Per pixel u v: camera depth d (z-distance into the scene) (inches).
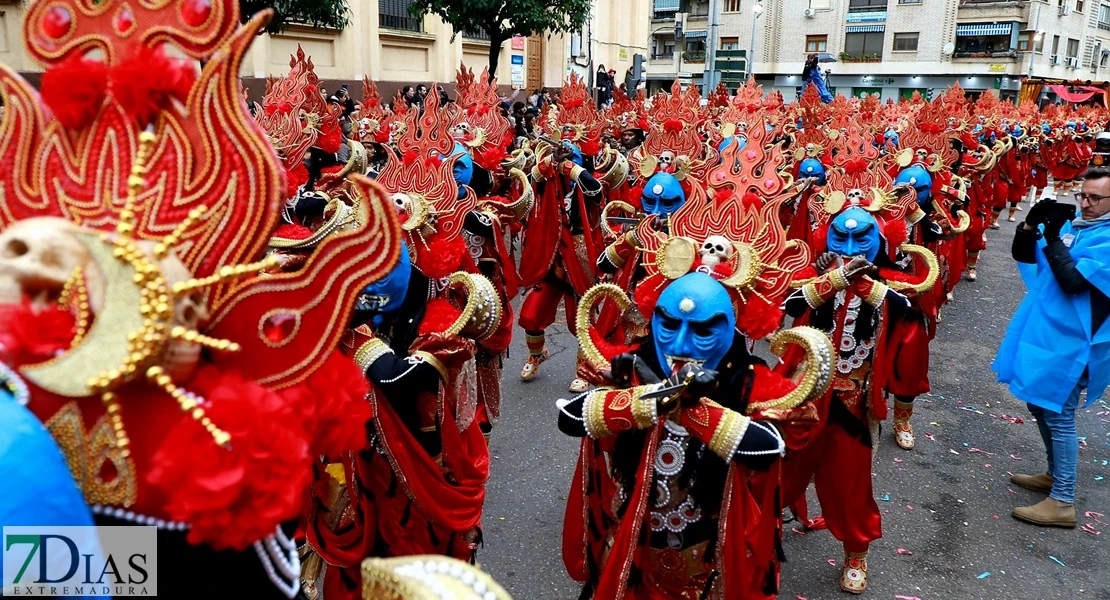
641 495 95.8
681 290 93.3
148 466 50.1
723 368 100.2
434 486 111.3
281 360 54.3
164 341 46.7
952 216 297.4
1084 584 149.1
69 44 52.5
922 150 298.0
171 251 50.0
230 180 50.3
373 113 353.7
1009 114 771.4
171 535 53.7
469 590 55.6
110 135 50.9
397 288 106.6
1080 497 182.9
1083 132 805.2
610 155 307.7
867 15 1672.0
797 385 96.6
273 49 597.3
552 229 242.7
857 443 133.5
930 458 201.0
